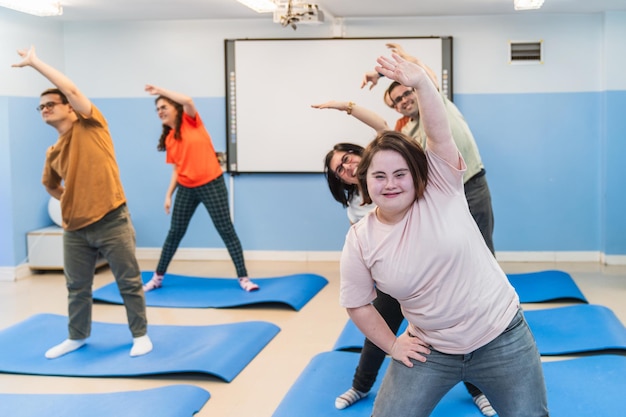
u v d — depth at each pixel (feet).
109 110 24.82
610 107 23.00
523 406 7.18
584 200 23.65
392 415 7.38
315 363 13.48
